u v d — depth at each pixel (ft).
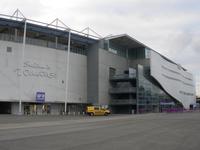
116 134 61.98
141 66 271.08
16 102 209.87
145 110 269.44
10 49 209.36
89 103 257.14
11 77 207.10
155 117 152.46
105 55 266.57
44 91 223.51
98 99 253.65
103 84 261.24
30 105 218.59
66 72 240.53
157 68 295.07
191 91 434.30
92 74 258.78
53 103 232.73
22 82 211.41
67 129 75.77
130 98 263.49
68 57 233.55
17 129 75.82
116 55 282.97
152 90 287.69
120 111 270.67
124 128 79.41
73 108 249.34
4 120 126.62
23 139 51.06
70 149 39.96
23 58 208.23
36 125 94.22
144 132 67.21
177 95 353.72
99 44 261.24
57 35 235.20
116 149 40.42
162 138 55.01
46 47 229.04
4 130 72.23
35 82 219.00
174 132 67.36
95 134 61.67
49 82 227.61
